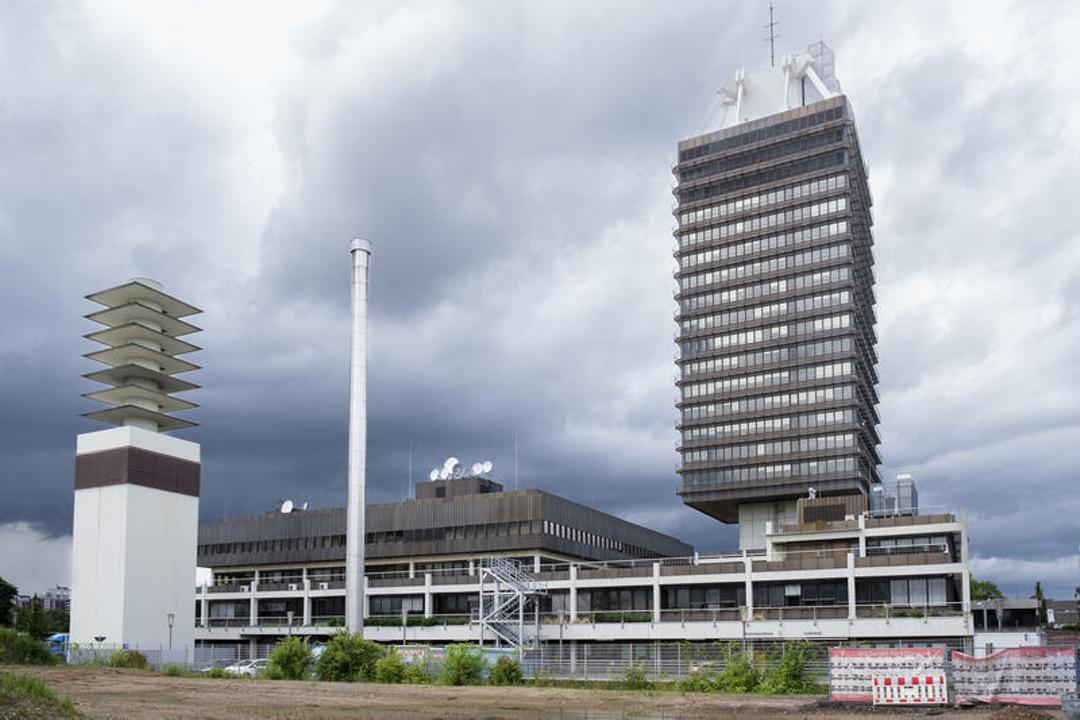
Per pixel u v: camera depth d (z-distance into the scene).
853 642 90.25
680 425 151.62
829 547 108.00
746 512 149.62
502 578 109.44
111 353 101.00
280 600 137.00
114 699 42.25
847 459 139.75
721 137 160.38
